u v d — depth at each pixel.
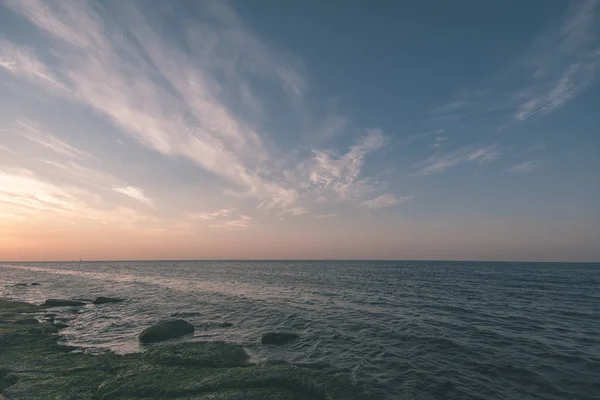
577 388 11.72
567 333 19.73
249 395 9.71
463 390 11.50
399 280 63.53
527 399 10.83
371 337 18.70
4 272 115.19
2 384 11.24
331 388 10.36
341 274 87.75
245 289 47.09
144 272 109.25
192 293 42.22
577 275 82.69
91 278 78.81
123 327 21.72
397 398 10.80
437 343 17.39
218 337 18.88
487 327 21.20
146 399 9.70
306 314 26.09
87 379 11.28
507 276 76.62
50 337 17.75
